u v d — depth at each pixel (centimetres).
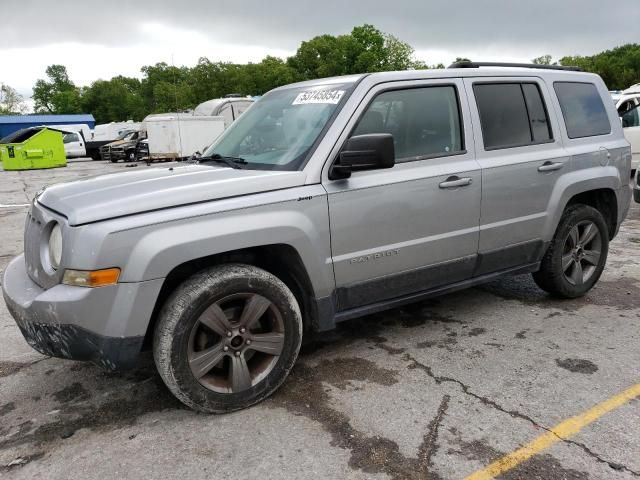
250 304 298
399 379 335
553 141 428
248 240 289
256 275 296
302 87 390
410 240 353
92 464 261
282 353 312
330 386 328
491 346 379
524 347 376
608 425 278
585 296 479
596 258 470
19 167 2533
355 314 346
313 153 321
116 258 262
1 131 5725
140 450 270
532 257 429
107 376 353
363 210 330
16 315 288
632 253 621
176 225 274
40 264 292
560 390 315
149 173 337
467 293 496
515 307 455
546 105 429
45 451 273
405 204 345
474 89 389
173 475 250
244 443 273
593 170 448
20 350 399
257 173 316
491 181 384
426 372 343
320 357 370
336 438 274
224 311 298
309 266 313
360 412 297
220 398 295
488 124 392
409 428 281
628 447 260
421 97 365
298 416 296
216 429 286
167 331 276
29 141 2533
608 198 477
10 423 301
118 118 9412
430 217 358
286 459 259
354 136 329
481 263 395
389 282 352
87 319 263
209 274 287
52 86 11462
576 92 459
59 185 334
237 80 6353
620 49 8344
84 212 267
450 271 380
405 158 353
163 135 2377
